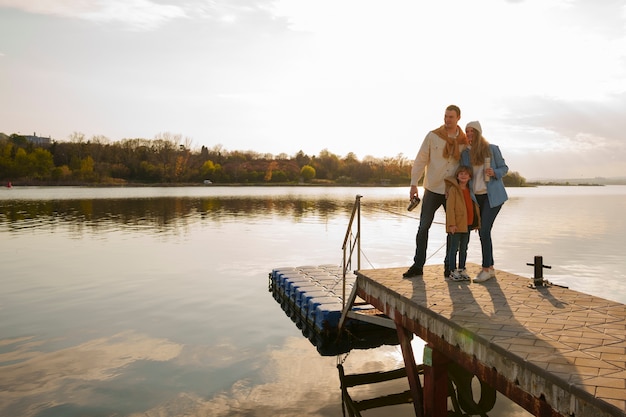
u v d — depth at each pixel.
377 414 6.90
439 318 5.21
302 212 44.25
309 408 7.04
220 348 9.52
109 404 7.02
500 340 4.37
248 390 7.60
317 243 24.42
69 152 118.06
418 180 6.90
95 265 17.98
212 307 12.62
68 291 14.06
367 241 25.33
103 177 112.88
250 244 23.84
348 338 10.07
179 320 11.41
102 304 12.70
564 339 4.39
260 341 10.04
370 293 7.36
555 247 23.06
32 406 6.96
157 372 8.23
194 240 25.03
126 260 19.11
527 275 16.44
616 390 3.29
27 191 81.50
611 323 4.87
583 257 20.12
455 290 6.35
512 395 4.09
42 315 11.63
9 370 8.27
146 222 33.69
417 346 10.01
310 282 13.16
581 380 3.46
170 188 106.88
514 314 5.21
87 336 10.12
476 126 6.35
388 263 19.05
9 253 20.47
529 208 55.69
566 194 112.00
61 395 7.31
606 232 29.72
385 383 8.05
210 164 128.38
